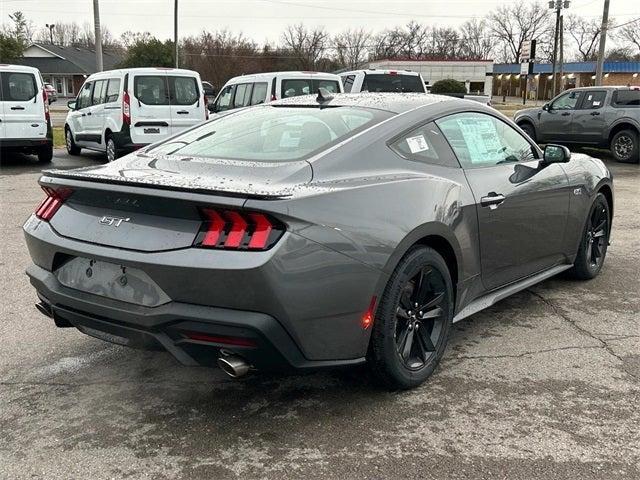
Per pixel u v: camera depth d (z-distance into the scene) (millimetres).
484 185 3734
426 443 2832
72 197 3115
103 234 2914
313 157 3111
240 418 3062
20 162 13625
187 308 2670
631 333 4113
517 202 3980
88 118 13695
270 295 2584
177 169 3184
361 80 14320
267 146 3361
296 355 2762
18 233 6848
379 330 3045
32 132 12820
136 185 2789
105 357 3754
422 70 53812
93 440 2869
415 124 3539
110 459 2721
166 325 2711
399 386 3246
